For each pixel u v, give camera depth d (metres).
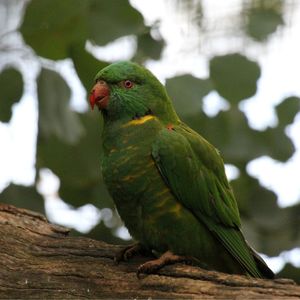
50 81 10.84
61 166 11.66
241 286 8.52
